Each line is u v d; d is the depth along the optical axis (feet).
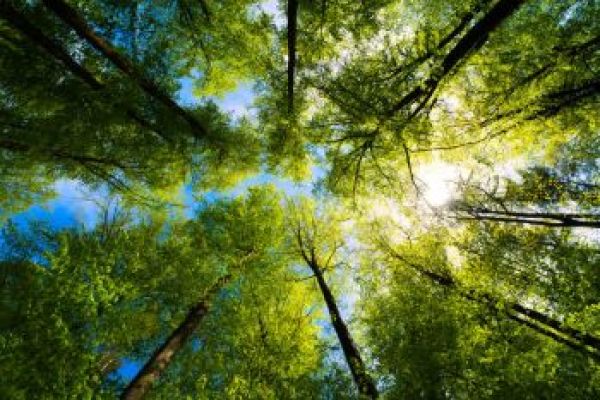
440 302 27.12
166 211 35.22
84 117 24.84
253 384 26.35
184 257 30.48
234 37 29.12
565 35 20.84
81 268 18.98
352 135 26.40
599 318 20.25
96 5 25.70
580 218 23.53
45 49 23.48
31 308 16.76
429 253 30.37
